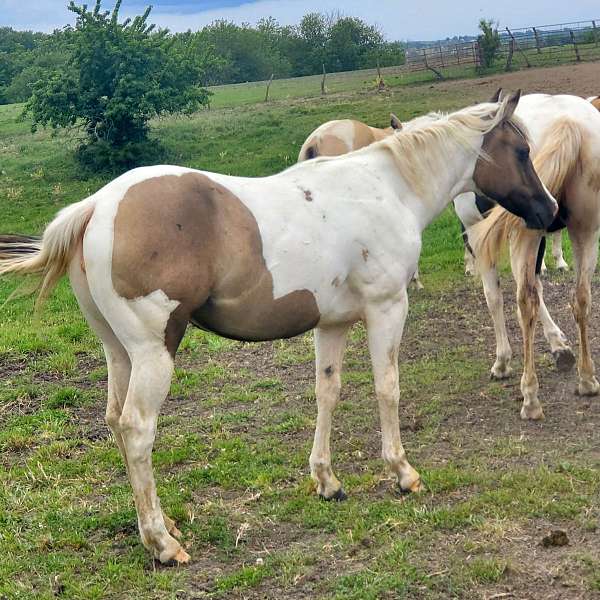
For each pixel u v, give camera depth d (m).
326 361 4.55
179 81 20.83
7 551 4.19
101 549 4.15
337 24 70.06
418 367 6.84
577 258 5.84
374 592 3.56
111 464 5.33
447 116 4.73
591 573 3.61
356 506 4.45
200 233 3.75
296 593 3.66
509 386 6.27
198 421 6.02
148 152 19.95
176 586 3.76
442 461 4.99
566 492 4.42
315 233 4.07
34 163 21.50
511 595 3.51
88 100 20.11
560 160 5.38
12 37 90.81
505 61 32.53
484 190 4.90
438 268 10.22
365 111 23.69
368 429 5.65
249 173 17.67
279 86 39.31
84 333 8.53
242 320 4.01
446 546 3.96
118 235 3.65
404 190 4.54
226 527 4.30
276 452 5.33
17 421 6.19
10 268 3.90
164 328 3.73
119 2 20.08
